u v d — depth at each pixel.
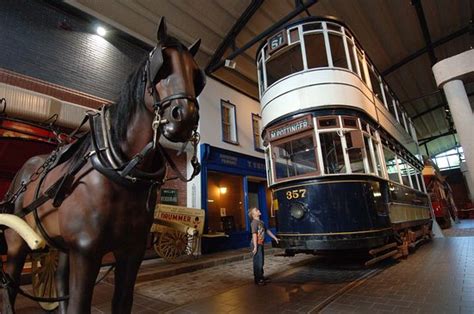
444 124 27.92
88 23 7.71
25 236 1.56
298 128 6.12
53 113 6.11
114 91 7.91
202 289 5.02
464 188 33.81
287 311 3.68
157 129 1.46
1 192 5.26
